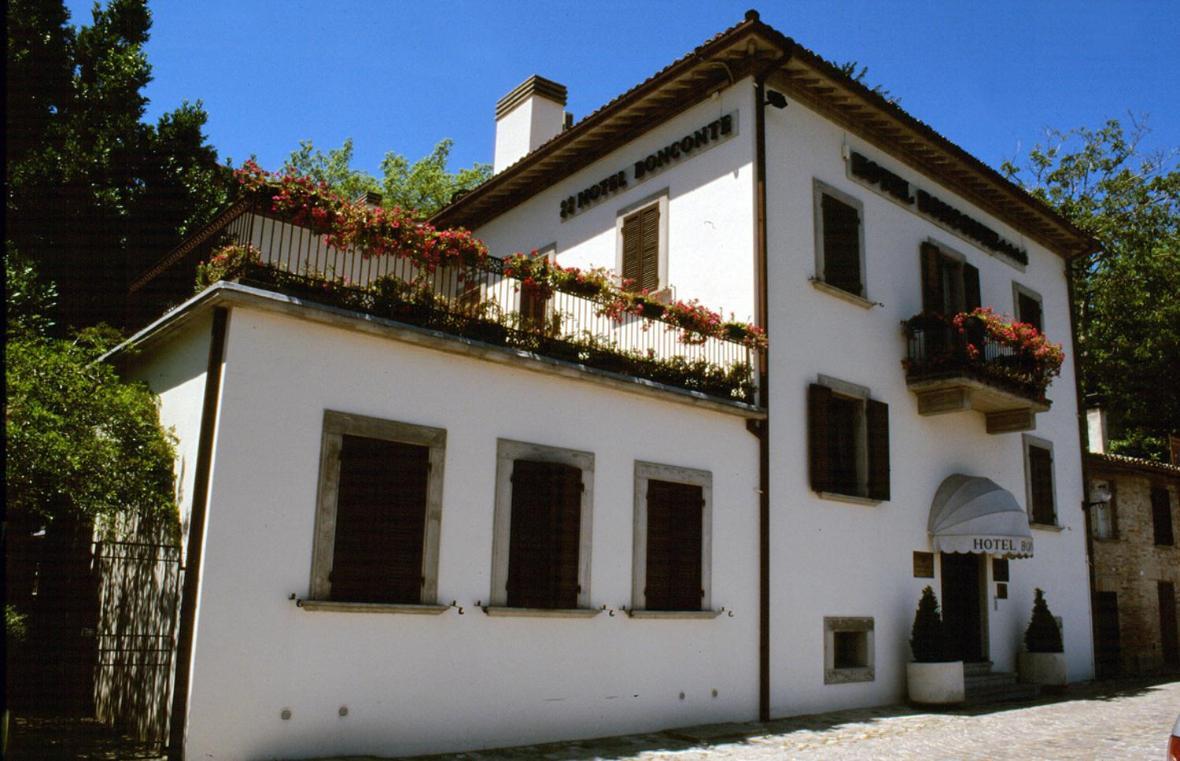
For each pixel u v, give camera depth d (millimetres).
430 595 9609
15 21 17719
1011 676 16375
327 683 8758
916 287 16547
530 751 9766
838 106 15438
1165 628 22578
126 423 9602
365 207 10141
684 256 14656
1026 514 16938
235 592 8352
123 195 18000
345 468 9297
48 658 10289
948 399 15664
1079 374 21094
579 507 11078
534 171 17609
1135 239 32812
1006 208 19438
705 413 12773
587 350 11695
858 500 14352
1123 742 10898
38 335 12625
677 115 15258
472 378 10469
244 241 10055
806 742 10797
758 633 12711
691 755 9836
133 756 8203
